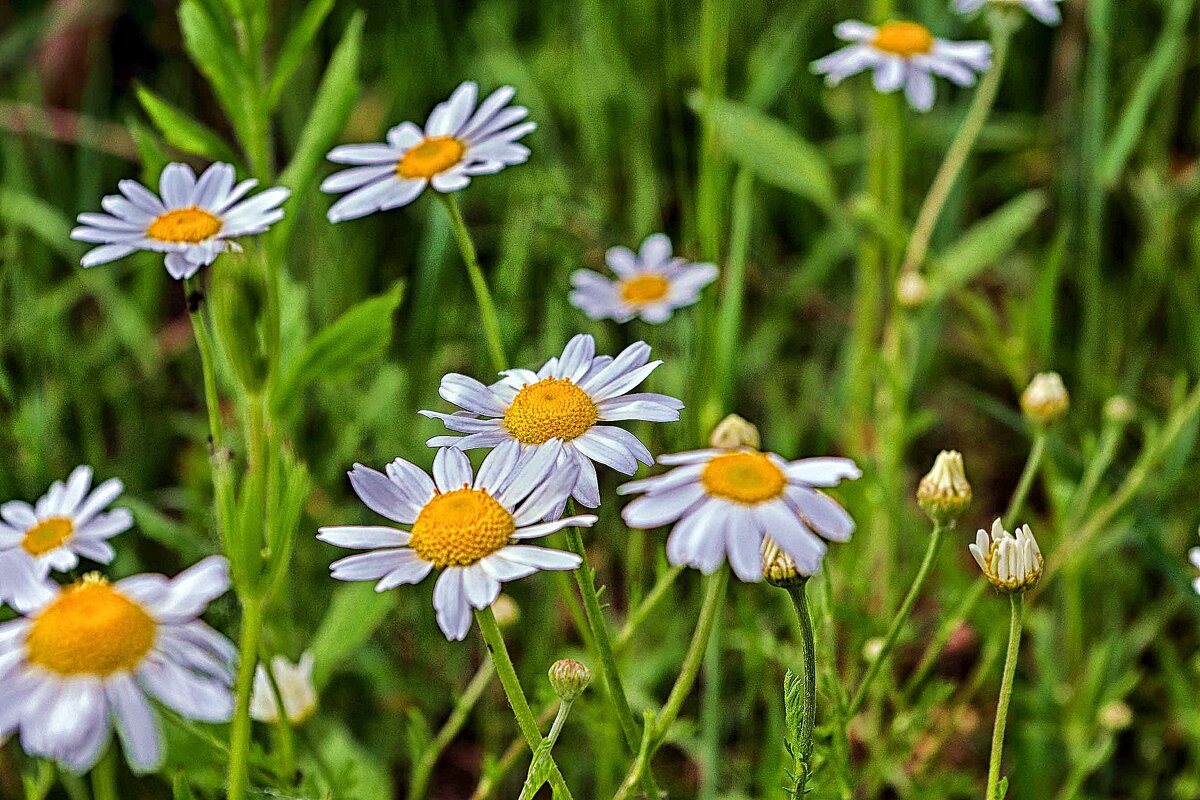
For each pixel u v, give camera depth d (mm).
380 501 302
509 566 292
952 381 516
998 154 579
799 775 310
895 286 439
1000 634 382
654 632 417
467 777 412
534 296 468
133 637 280
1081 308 494
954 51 437
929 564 332
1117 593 419
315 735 380
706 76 418
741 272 424
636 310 434
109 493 327
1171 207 480
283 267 391
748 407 494
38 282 496
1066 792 385
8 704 277
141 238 337
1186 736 409
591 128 521
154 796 384
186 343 500
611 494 423
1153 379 482
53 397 435
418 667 412
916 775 381
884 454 422
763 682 398
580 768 397
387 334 354
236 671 318
